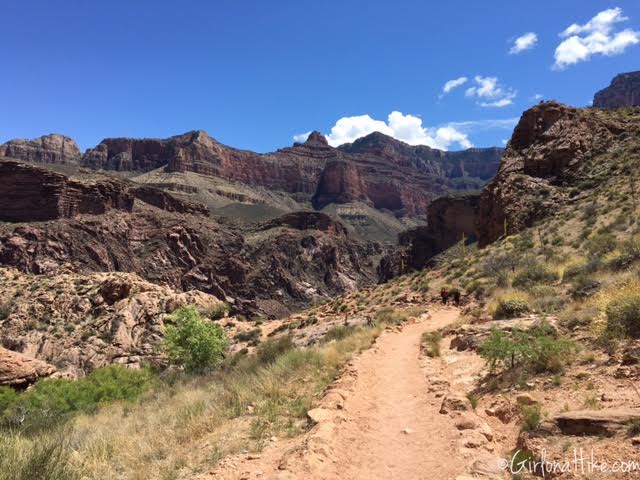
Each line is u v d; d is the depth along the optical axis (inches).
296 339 1296.8
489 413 347.6
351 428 347.6
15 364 1090.1
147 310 1815.9
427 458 290.2
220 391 535.2
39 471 256.8
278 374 570.9
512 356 417.1
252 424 365.7
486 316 726.5
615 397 287.7
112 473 299.6
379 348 705.0
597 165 1962.4
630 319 394.3
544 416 293.1
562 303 659.4
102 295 1937.7
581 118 2245.3
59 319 1840.6
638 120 2230.6
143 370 1190.9
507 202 2009.1
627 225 1111.0
